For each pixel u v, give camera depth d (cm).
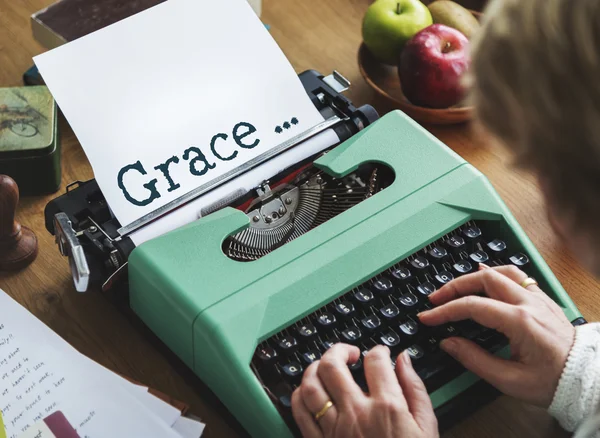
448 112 144
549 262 130
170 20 119
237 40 122
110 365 117
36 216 135
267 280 109
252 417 101
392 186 121
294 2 171
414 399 100
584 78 63
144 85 116
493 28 68
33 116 133
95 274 113
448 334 109
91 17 142
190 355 110
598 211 69
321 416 97
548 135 67
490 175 142
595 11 61
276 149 122
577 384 100
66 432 102
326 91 131
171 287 107
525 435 110
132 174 113
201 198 117
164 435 105
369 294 111
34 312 123
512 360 106
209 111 119
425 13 150
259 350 104
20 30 161
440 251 116
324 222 119
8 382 108
